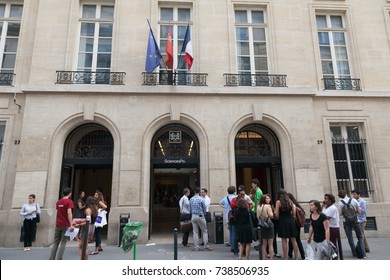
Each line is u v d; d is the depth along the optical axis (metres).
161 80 9.87
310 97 10.04
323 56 11.13
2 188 8.73
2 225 8.45
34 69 9.43
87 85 9.36
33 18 10.14
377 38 11.04
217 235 8.38
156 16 10.45
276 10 10.79
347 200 6.88
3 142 9.11
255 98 9.86
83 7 10.62
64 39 9.86
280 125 9.72
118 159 9.09
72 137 9.74
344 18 11.45
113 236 8.45
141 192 8.91
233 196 7.44
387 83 10.66
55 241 6.00
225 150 9.35
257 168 11.59
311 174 9.39
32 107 9.13
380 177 9.82
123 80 9.66
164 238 9.34
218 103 9.70
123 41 9.99
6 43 10.20
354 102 10.38
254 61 10.64
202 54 10.11
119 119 9.33
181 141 9.80
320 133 10.03
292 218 6.08
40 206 8.46
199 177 9.43
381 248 7.48
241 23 10.90
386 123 10.30
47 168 8.77
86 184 13.23
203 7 10.54
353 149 10.30
